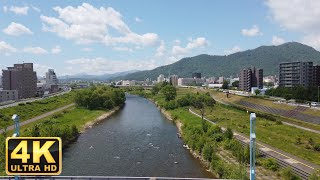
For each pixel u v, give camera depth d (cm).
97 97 18450
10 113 13962
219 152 7988
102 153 8600
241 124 11831
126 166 7381
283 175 5859
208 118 13600
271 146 8069
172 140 10319
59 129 9612
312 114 13338
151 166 7381
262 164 6706
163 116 16412
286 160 6700
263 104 18225
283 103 16750
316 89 18338
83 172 6906
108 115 16750
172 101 19112
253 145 3397
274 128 11106
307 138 9381
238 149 7475
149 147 9350
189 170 7044
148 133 11575
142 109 19825
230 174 5981
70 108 18062
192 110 16662
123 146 9462
